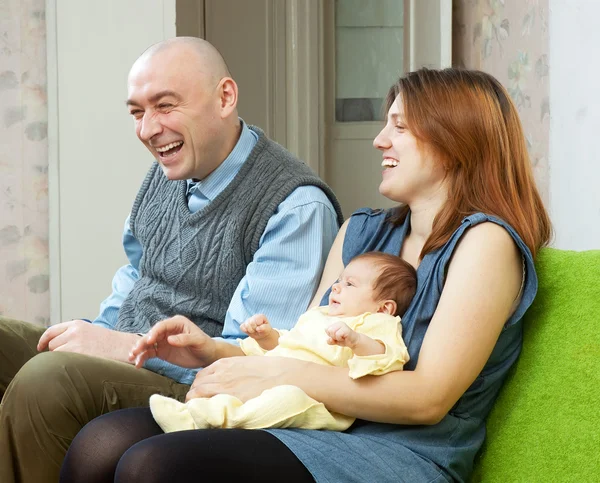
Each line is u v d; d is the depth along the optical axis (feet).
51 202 12.28
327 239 7.34
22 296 13.24
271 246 7.13
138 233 7.93
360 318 5.68
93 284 12.27
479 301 5.30
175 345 5.95
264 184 7.43
